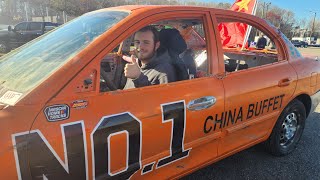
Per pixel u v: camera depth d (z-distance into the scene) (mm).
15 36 17984
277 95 2957
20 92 1617
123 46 2322
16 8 46062
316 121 4734
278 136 3299
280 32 3246
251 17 2918
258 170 3166
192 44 2506
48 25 18984
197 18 2381
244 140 2811
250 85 2646
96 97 1750
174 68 2301
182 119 2141
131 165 1917
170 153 2135
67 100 1632
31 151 1491
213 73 2416
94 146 1700
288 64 3164
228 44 3936
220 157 2605
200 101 2248
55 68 1721
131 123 1852
